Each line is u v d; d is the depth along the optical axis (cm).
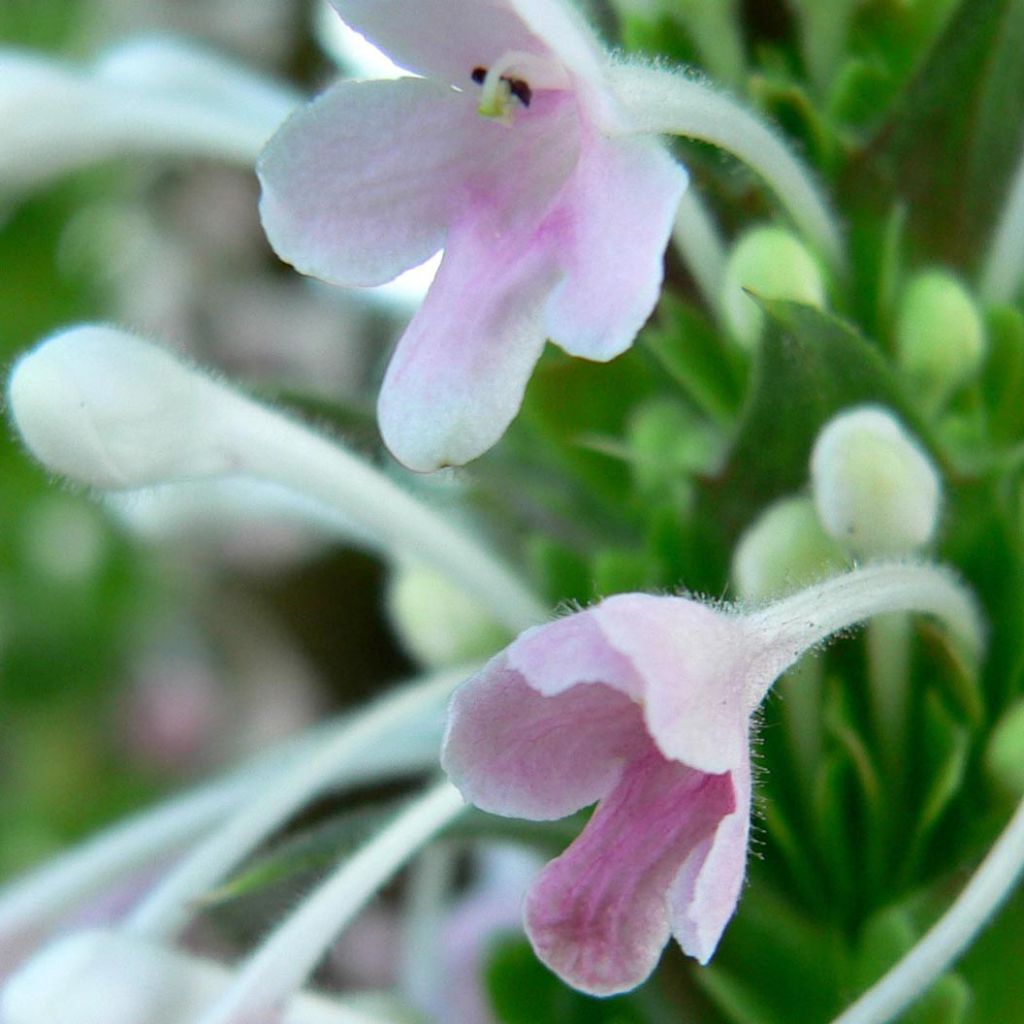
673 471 14
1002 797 13
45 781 30
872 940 13
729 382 14
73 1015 13
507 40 12
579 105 12
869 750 14
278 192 12
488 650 15
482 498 15
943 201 14
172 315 21
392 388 12
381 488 14
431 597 15
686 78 13
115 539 30
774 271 13
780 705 14
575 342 12
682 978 14
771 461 13
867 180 14
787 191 13
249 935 15
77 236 28
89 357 13
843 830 14
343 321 21
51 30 27
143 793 29
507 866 17
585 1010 14
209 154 15
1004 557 13
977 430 14
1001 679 14
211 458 14
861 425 13
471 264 12
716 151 14
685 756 11
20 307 28
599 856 12
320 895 13
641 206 12
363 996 16
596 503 14
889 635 13
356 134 12
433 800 13
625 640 11
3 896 14
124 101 15
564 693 12
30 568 30
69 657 30
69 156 15
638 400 14
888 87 14
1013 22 13
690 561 14
